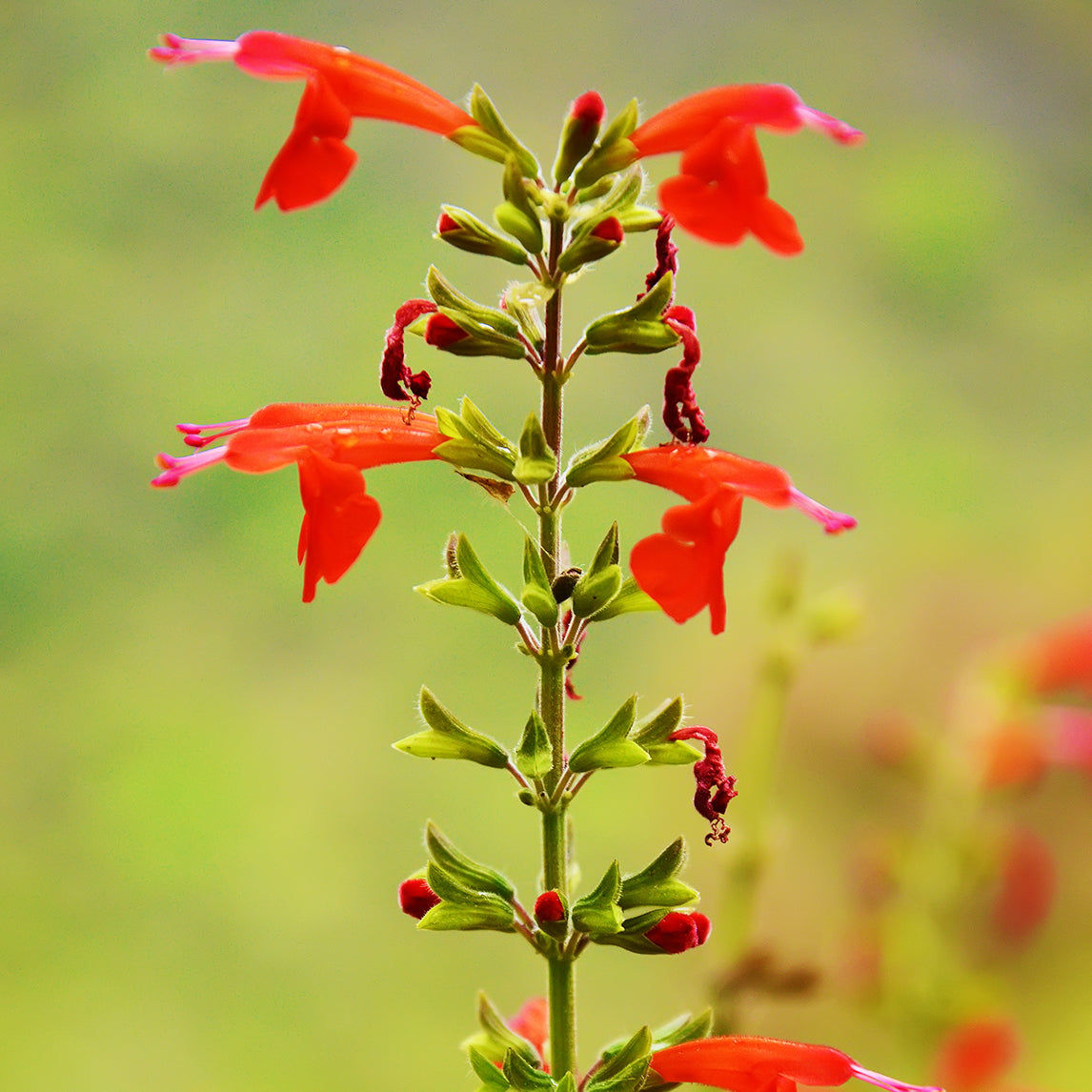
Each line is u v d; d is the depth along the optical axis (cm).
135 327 1065
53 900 837
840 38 1338
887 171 1245
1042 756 502
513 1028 342
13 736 902
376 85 277
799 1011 585
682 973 727
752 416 1095
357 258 1087
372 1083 760
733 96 269
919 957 471
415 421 296
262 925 829
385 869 851
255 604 963
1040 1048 637
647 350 286
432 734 293
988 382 1141
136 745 900
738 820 479
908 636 852
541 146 1204
